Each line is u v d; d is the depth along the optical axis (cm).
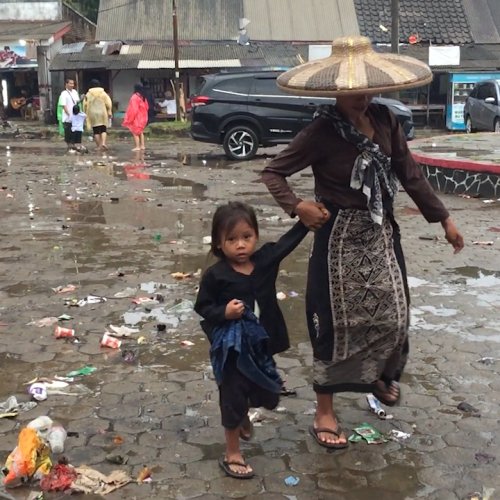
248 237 323
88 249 774
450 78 2630
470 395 411
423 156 1239
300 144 331
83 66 2638
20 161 1675
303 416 388
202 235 841
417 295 602
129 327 526
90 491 315
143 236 836
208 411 394
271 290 333
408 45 2812
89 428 374
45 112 2988
